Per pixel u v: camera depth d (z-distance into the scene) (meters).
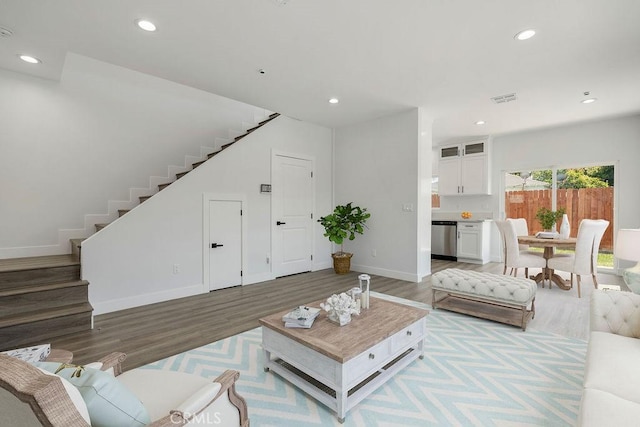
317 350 1.64
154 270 3.55
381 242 4.93
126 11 2.20
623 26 2.36
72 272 3.05
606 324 1.75
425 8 2.18
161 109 4.60
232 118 5.42
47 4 2.09
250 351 2.35
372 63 3.02
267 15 2.27
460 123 5.17
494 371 2.04
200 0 2.09
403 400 1.75
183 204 3.79
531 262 4.12
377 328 1.91
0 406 0.74
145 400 1.12
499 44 2.66
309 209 5.29
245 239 4.39
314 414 1.64
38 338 2.52
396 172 4.70
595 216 5.20
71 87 3.79
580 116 4.74
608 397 1.10
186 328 2.80
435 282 3.25
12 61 3.04
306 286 4.29
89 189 3.93
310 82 3.49
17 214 3.44
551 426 1.51
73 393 0.76
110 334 2.66
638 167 4.68
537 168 5.66
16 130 3.41
